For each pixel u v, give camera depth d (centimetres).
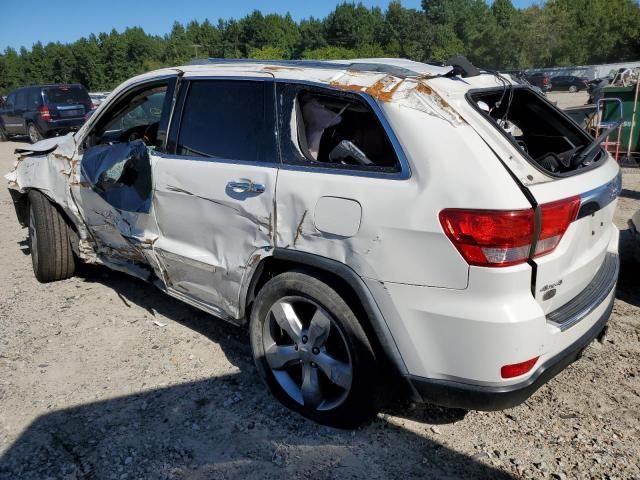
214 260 337
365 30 9981
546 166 306
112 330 420
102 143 446
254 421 311
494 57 7675
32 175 483
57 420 315
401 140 261
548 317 261
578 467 274
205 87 350
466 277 241
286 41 11731
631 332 403
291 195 289
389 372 277
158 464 280
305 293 289
